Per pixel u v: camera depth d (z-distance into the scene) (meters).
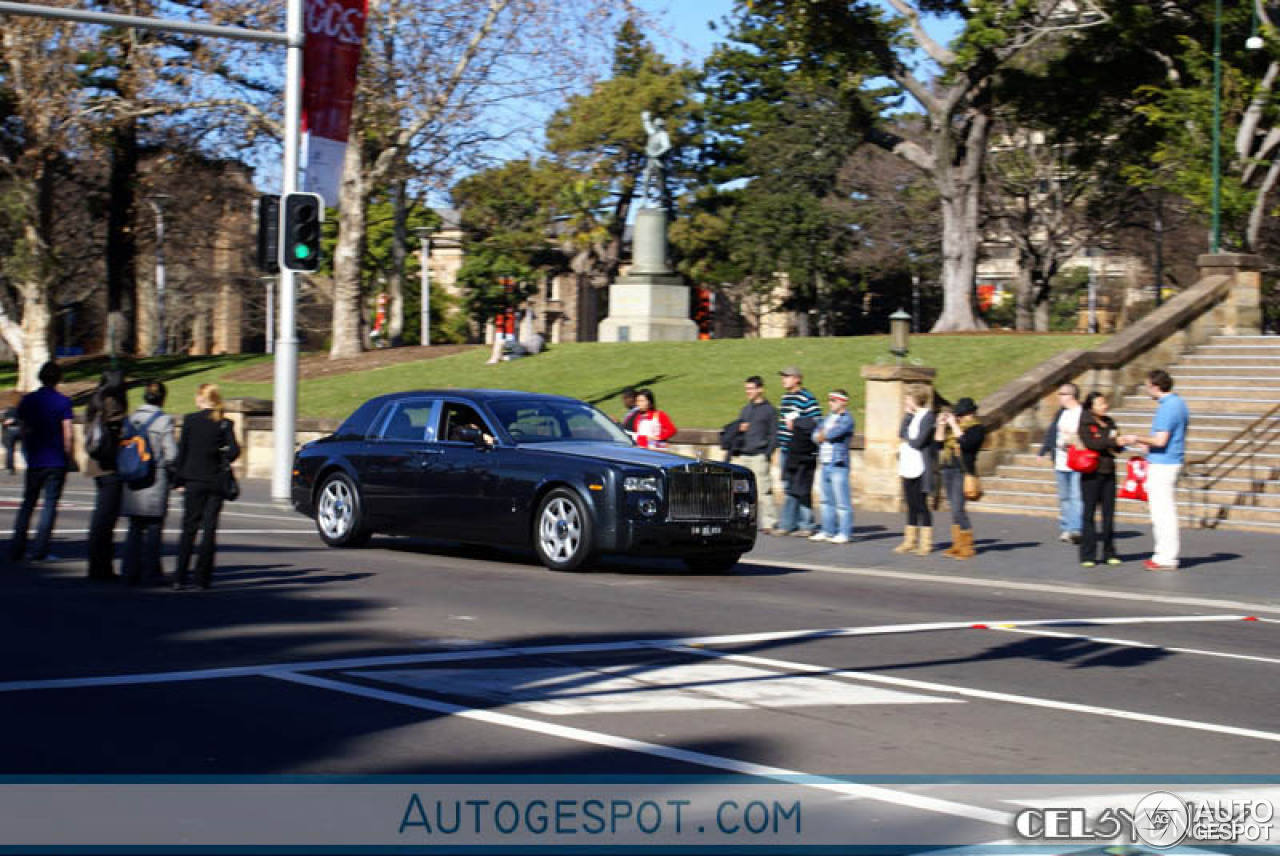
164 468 12.42
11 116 42.66
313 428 27.81
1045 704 8.07
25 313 43.91
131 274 51.62
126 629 10.05
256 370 41.22
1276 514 19.12
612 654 9.38
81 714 7.26
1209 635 11.16
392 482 15.59
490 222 68.50
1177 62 37.53
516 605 11.73
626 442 15.54
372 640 9.74
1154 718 7.79
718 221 72.56
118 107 38.00
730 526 14.34
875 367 21.91
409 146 36.62
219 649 9.27
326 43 22.47
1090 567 15.48
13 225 44.38
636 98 68.31
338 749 6.61
